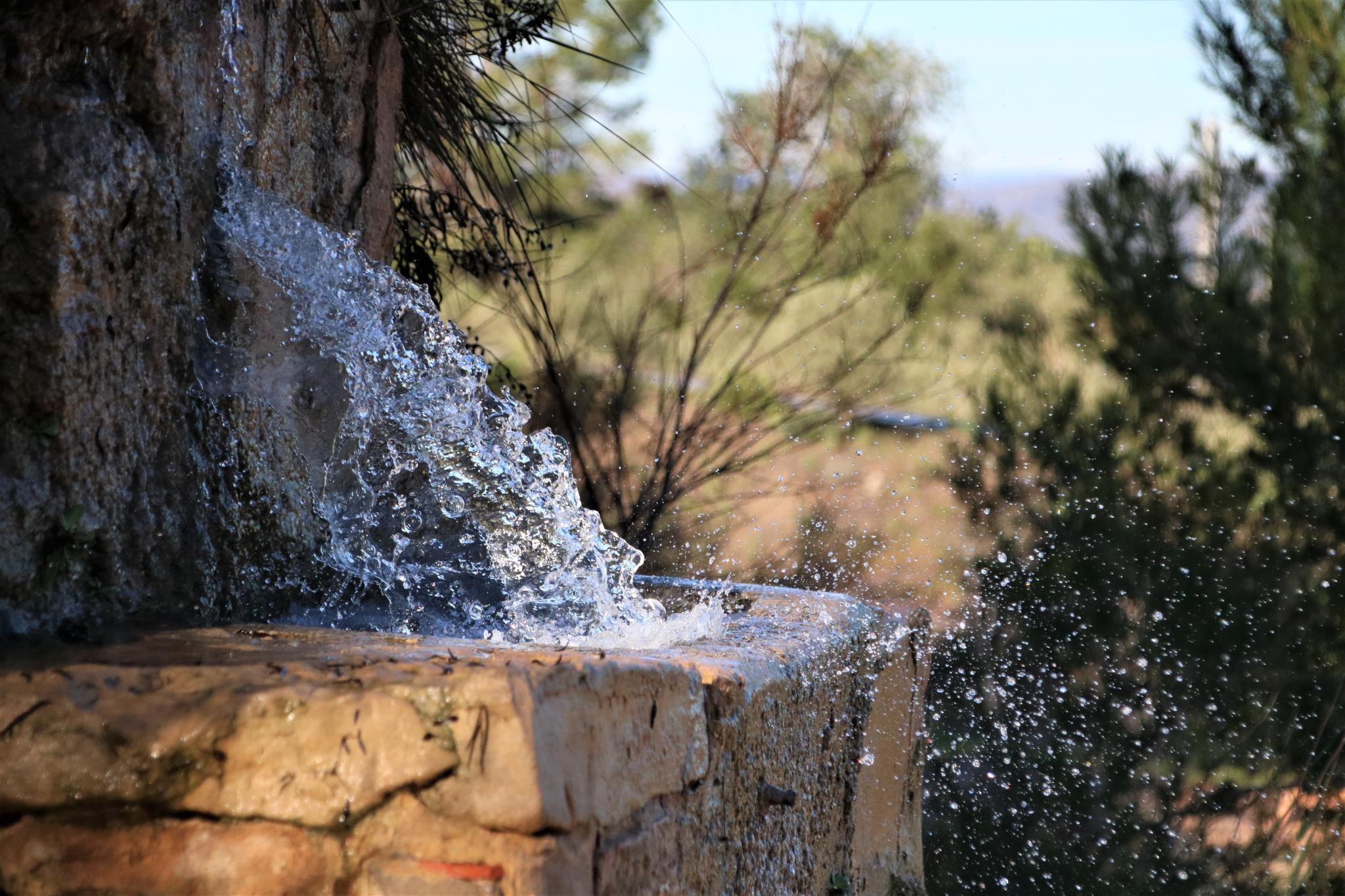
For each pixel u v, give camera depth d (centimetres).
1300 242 605
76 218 203
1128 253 649
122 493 217
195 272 241
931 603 688
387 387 286
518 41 400
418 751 159
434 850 158
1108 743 603
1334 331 598
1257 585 609
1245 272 624
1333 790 583
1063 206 672
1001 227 774
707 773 211
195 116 239
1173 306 638
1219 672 607
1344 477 604
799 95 563
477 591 296
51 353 200
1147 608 622
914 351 677
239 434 249
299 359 263
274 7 279
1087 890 559
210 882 161
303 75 298
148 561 222
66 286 202
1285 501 618
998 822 580
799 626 310
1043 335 706
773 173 595
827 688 295
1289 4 609
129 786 164
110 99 217
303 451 268
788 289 616
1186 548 625
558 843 160
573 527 321
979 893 555
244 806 162
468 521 298
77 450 206
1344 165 600
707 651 252
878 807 361
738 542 712
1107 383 691
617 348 600
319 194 312
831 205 593
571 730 167
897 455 843
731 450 653
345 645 190
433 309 306
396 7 347
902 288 688
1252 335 619
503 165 473
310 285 265
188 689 168
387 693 162
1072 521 647
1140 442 655
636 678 184
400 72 359
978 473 687
